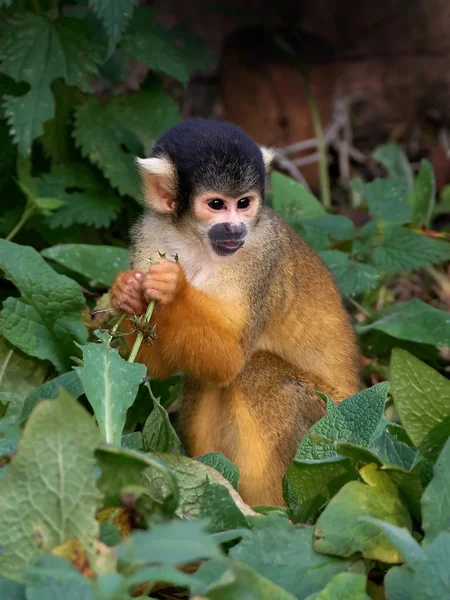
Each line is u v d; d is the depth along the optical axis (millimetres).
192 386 7285
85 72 8750
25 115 8453
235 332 6820
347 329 7859
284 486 5539
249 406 7098
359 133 14117
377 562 4648
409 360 5004
